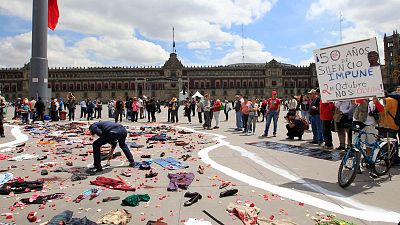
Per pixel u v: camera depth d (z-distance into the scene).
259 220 4.69
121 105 24.98
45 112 24.50
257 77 123.88
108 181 6.63
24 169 7.94
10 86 119.56
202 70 124.06
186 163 8.72
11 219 4.76
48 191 6.11
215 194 5.97
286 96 123.44
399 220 4.79
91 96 121.62
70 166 8.31
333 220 4.67
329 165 8.47
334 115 10.61
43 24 23.28
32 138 14.01
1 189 6.03
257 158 9.43
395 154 8.11
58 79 121.25
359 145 6.78
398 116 8.24
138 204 5.40
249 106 16.02
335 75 7.89
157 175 7.37
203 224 4.57
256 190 6.25
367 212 5.11
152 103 24.73
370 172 7.32
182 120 26.78
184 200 5.62
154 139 13.35
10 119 28.06
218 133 16.28
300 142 12.75
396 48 95.06
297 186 6.53
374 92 7.40
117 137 7.79
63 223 4.44
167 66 121.81
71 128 18.09
